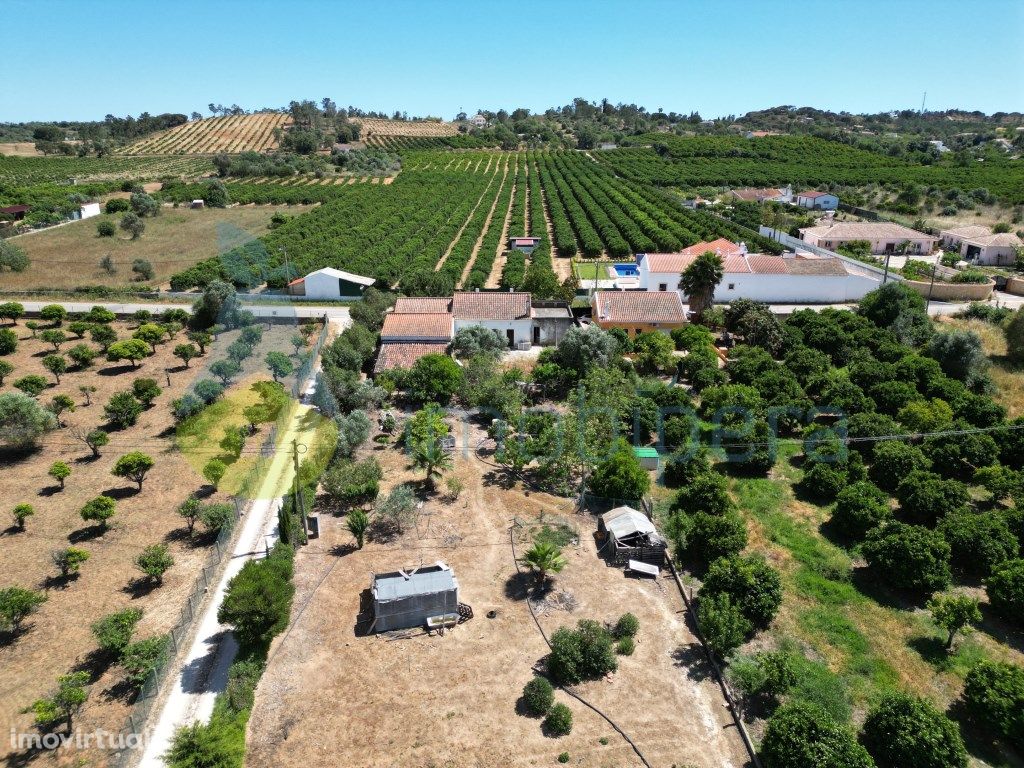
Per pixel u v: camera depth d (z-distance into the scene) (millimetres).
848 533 41344
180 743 24406
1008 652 32562
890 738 26344
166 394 55188
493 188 180625
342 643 31891
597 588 36250
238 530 39156
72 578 34406
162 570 34125
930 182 181750
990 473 44438
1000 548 37469
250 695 28266
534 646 32156
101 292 82562
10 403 44312
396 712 28344
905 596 36375
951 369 62719
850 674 31109
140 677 27984
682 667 31281
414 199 157875
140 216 134875
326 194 163250
